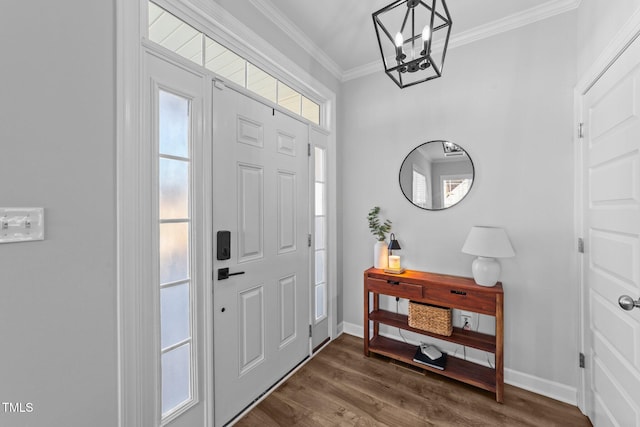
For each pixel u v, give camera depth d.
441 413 1.63
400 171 2.37
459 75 2.10
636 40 1.11
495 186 1.98
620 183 1.23
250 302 1.74
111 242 1.08
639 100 1.09
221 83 1.52
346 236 2.70
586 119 1.59
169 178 1.30
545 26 1.80
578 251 1.67
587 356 1.59
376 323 2.45
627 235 1.19
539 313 1.83
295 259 2.12
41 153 0.91
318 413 1.64
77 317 1.00
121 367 1.10
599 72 1.40
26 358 0.89
